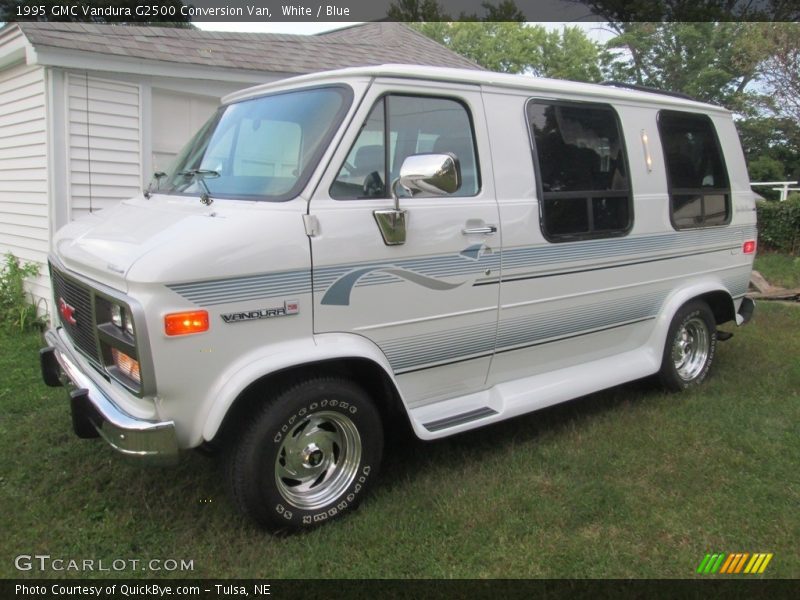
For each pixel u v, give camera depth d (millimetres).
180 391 2973
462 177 3842
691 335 5500
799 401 5051
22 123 7652
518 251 4062
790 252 13828
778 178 24531
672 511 3514
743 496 3658
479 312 3939
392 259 3512
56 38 6676
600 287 4602
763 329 7367
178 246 2947
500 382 4301
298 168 3381
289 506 3295
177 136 7969
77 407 3242
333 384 3365
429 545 3230
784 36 18375
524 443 4359
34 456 4137
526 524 3383
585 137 4473
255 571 3061
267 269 3105
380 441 3586
